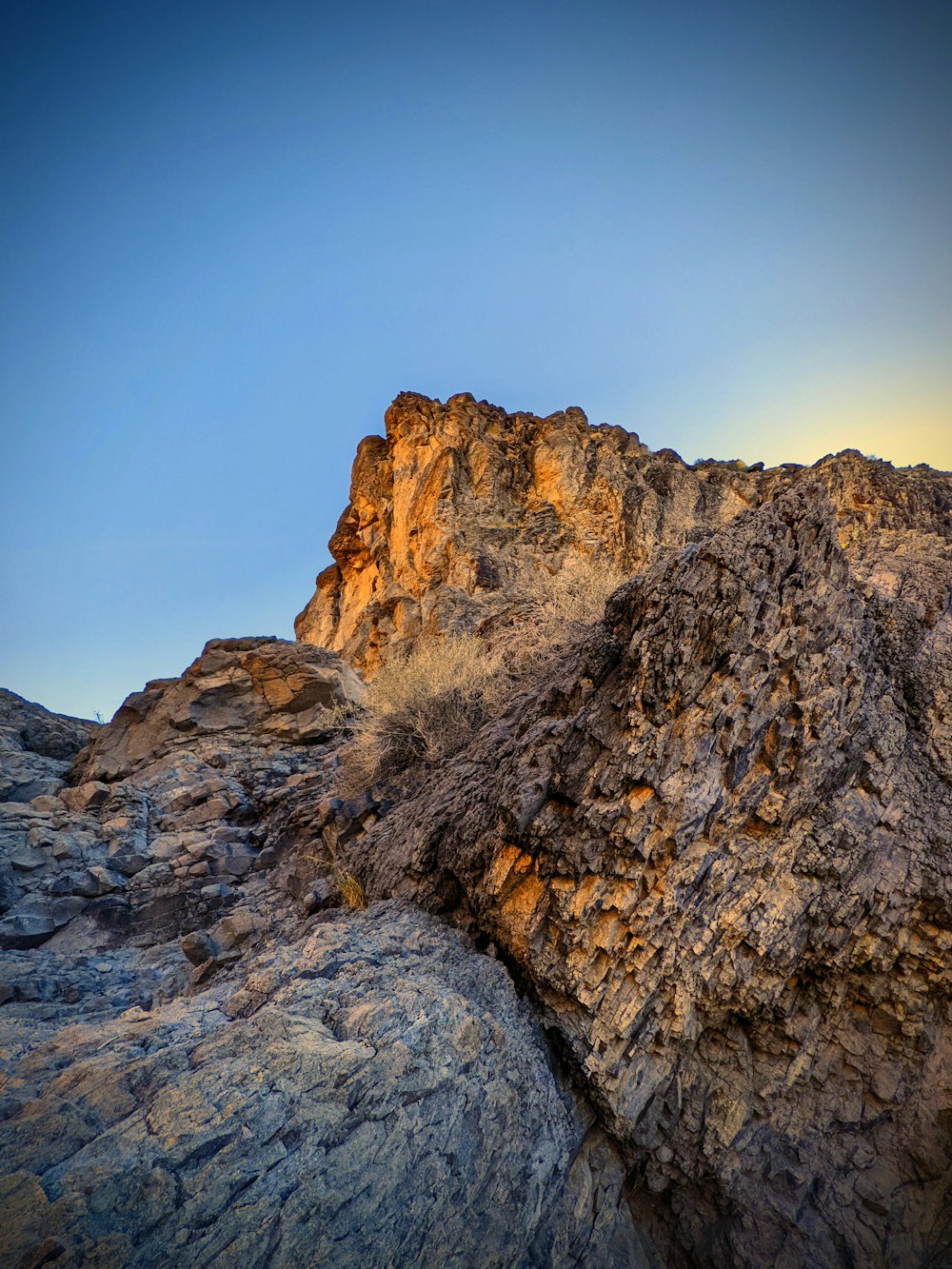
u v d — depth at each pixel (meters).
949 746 4.19
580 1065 3.71
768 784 3.98
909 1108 3.53
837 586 4.59
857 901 3.75
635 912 3.84
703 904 3.82
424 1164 2.80
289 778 10.06
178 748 11.02
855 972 3.81
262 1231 2.26
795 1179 3.54
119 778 10.64
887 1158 3.50
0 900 6.70
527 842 4.31
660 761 4.04
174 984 5.64
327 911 5.97
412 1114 2.92
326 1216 2.42
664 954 3.77
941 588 5.05
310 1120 2.66
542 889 4.21
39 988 5.44
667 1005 3.78
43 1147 2.35
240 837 8.48
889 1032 3.72
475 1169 2.99
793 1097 3.76
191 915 7.04
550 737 4.81
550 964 3.97
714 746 4.04
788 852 3.88
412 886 5.23
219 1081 2.74
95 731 13.00
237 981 4.45
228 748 10.91
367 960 4.17
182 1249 2.11
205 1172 2.33
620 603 5.15
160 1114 2.53
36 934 6.47
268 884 7.50
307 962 4.04
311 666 12.32
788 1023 3.81
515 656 8.75
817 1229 3.42
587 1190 3.56
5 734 12.15
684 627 4.21
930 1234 3.32
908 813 3.96
